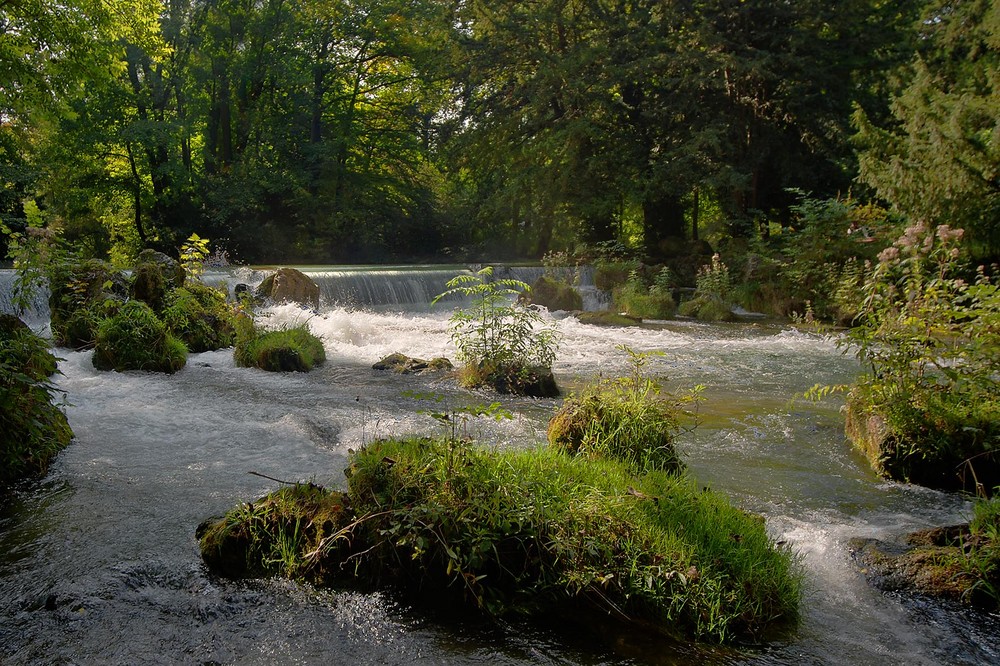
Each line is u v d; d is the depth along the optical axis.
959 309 6.66
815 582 4.17
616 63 28.19
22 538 4.61
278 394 8.95
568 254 29.11
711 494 4.84
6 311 14.61
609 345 13.84
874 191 25.11
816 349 13.62
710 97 27.28
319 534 4.18
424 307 20.52
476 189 36.72
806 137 26.39
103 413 7.69
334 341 13.39
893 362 6.55
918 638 3.58
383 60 36.25
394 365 10.82
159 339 10.39
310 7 32.62
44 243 12.83
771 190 28.28
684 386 9.93
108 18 16.41
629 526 4.02
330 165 33.28
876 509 5.42
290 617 3.71
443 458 4.45
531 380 9.24
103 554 4.39
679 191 27.00
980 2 19.98
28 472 5.71
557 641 3.50
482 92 33.22
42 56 16.16
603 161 28.50
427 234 36.75
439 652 3.41
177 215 31.02
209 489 5.48
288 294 17.33
